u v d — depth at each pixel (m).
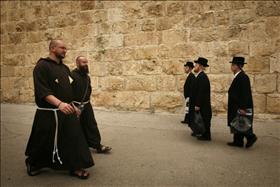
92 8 9.00
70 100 3.54
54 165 3.57
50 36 9.87
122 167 3.81
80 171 3.57
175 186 3.04
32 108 9.43
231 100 4.49
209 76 5.98
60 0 9.57
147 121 6.57
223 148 4.39
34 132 3.56
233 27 5.52
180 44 7.02
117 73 8.52
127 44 8.32
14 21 10.51
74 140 3.48
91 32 9.05
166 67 7.50
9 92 10.77
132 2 8.30
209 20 6.13
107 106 8.56
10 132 6.14
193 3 6.67
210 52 6.16
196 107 4.91
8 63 10.73
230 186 2.88
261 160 3.24
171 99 7.34
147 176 3.40
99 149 4.50
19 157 4.46
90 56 9.05
